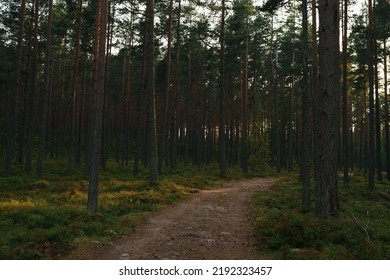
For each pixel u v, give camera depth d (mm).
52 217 10875
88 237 9688
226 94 43188
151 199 15602
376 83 27188
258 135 38188
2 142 42469
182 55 36625
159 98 47719
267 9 18438
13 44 33719
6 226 10164
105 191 17734
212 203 15875
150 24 20016
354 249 8375
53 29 27234
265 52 42750
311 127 30609
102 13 12883
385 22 25984
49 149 41844
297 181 25516
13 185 18875
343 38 24281
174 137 30891
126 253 8539
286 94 49906
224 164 27797
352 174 33250
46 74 22984
